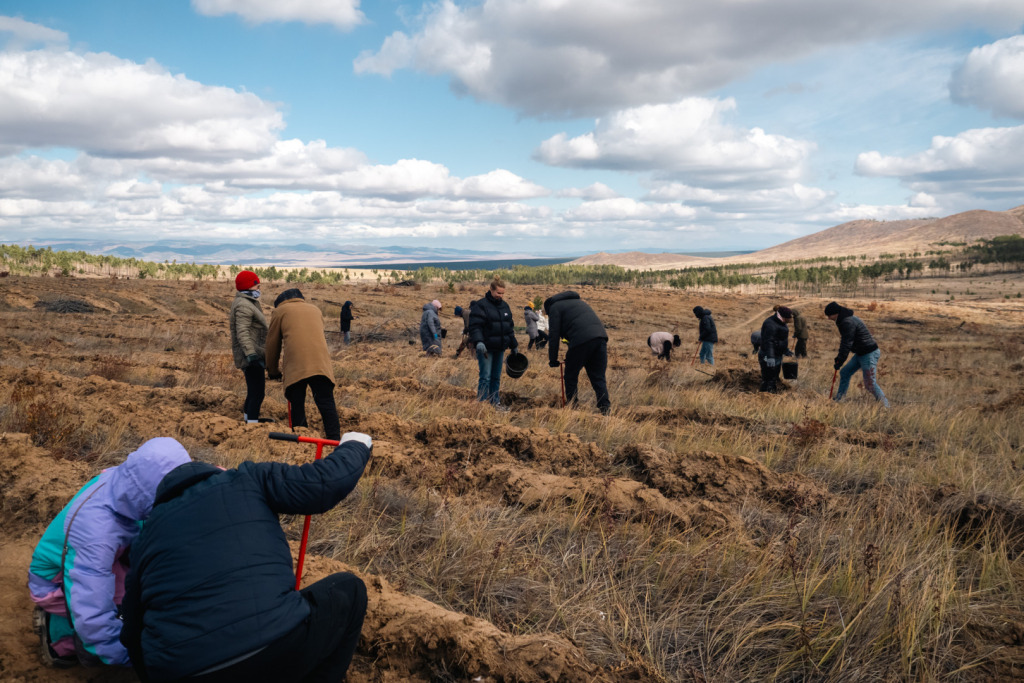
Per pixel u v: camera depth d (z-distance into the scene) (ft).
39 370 29.19
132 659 6.64
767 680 8.84
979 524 13.94
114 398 25.22
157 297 110.42
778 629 9.86
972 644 9.73
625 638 9.61
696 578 11.29
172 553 6.31
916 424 25.30
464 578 11.19
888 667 9.13
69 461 15.28
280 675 6.44
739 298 215.92
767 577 11.32
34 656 8.84
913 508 14.44
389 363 43.62
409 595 10.19
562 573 11.46
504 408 27.45
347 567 10.91
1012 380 47.03
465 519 13.16
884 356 75.36
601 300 179.32
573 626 9.71
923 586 10.50
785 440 21.40
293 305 19.76
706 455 17.84
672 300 191.72
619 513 14.07
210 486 6.84
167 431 19.15
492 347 27.96
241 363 21.06
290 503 7.01
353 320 99.86
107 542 8.29
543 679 8.41
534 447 18.93
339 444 8.05
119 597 8.91
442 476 16.30
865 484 17.63
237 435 19.08
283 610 6.39
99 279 145.59
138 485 8.31
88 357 42.06
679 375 43.01
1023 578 11.92
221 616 6.07
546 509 14.52
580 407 27.53
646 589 11.13
